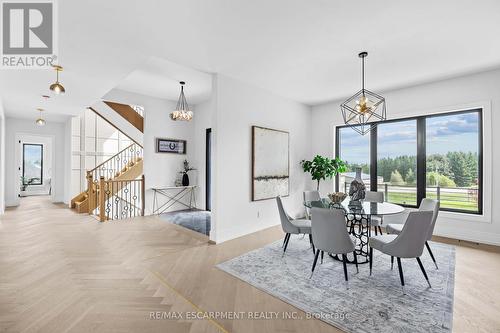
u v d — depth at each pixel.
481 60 3.46
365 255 3.38
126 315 2.02
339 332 1.84
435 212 3.06
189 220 5.35
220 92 3.98
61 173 7.85
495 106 3.76
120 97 5.35
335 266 3.02
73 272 2.80
